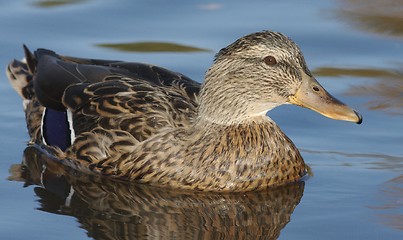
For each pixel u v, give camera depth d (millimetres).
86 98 14477
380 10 19500
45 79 15023
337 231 12258
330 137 15430
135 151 13828
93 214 12828
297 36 18562
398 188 13594
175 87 14672
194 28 18828
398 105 16266
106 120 14148
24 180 13961
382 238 12023
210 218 12805
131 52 17922
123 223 12562
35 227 12336
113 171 14000
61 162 14648
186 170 13688
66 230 12266
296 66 13727
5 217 12648
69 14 19438
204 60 17656
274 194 13703
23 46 16594
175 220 12727
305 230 12320
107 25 19016
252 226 12539
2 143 15234
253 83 13758
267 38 13758
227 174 13695
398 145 15031
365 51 18156
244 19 19141
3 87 16969
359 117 13555
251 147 13805
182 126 13938
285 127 15812
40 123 15094
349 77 17234
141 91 14344
